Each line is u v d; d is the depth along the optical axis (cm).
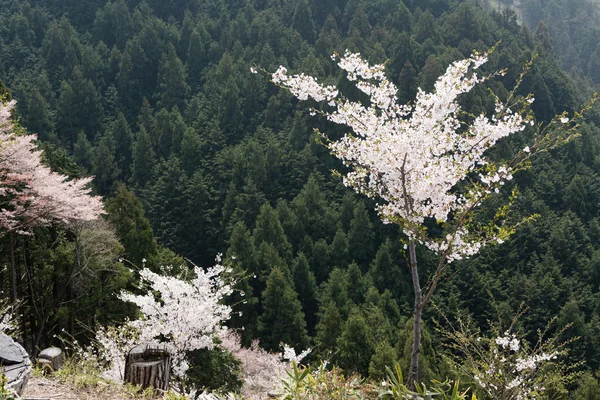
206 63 11619
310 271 5856
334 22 12206
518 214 6138
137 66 11019
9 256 1986
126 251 2584
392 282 5581
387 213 948
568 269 6022
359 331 3334
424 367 2772
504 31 11544
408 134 938
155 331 1201
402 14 11969
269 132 8662
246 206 6969
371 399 514
